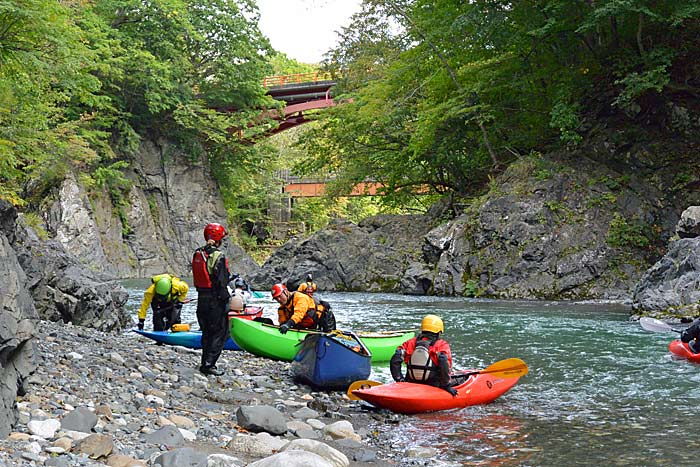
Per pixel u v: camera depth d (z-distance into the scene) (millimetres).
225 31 51000
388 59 36156
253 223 64312
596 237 24812
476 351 11961
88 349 9086
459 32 29656
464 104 29828
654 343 12828
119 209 48656
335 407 7426
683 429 6664
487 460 5629
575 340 13305
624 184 25906
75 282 12656
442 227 28062
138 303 22469
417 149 31531
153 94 46719
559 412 7430
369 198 73125
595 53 28047
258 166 58062
